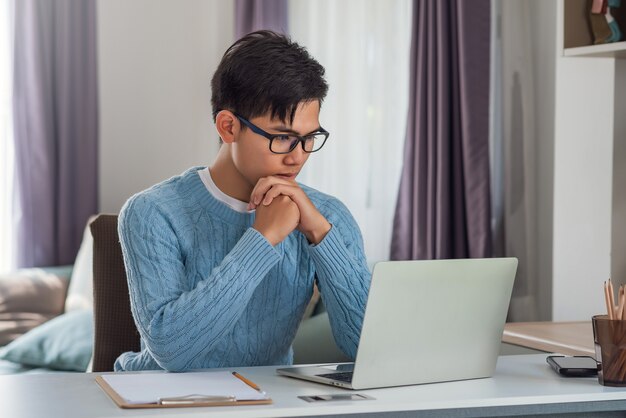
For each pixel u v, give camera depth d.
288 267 1.84
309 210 1.72
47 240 4.70
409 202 4.05
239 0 4.34
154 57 4.89
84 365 3.65
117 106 4.89
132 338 2.19
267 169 1.70
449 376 1.61
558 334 2.44
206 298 1.60
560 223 2.97
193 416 1.30
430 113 3.90
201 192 1.82
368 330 1.49
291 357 1.99
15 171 4.66
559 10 2.71
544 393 1.50
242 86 1.67
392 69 4.26
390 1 4.25
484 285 1.63
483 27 3.77
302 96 1.66
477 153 3.78
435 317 1.57
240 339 1.81
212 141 4.86
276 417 1.34
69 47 4.73
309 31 4.30
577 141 2.93
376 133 4.29
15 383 1.54
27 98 4.66
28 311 4.30
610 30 2.66
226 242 1.80
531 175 3.85
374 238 4.31
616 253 2.85
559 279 2.98
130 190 4.91
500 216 3.96
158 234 1.72
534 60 3.87
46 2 4.68
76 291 4.27
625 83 2.83
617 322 1.55
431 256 3.93
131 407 1.34
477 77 3.77
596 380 1.63
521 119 3.87
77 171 4.76
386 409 1.38
